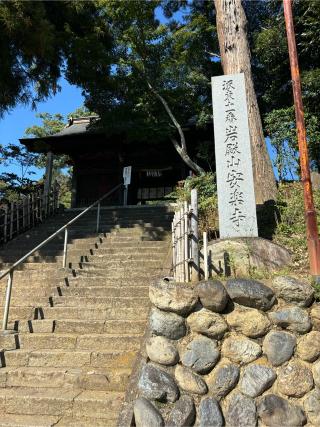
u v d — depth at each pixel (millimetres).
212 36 12594
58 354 4348
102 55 10891
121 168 15422
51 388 3977
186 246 4062
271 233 5984
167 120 11680
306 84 9523
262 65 12648
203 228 6082
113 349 4473
